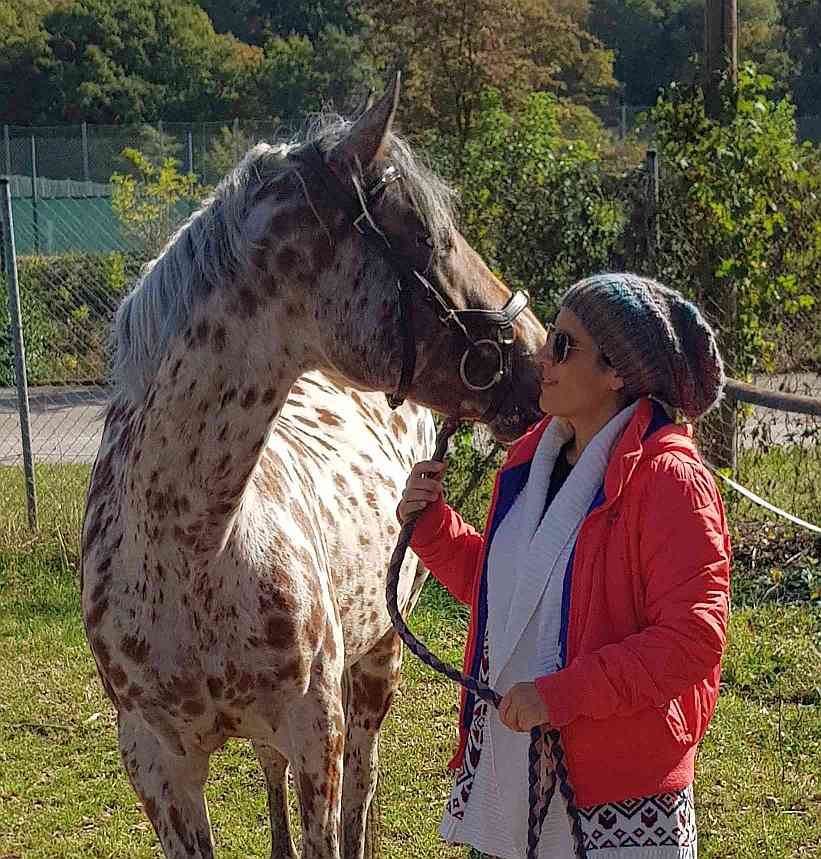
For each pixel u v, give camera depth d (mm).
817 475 6555
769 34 33594
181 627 2449
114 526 2537
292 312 2293
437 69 13898
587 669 1828
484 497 6504
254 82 36156
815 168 6527
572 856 2006
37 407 10422
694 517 1866
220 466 2326
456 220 2416
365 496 3145
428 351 2299
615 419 1995
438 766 4219
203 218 2344
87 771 4242
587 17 36406
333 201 2248
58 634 5457
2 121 37688
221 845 3775
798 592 5711
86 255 10078
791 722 4359
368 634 3158
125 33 38250
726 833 3699
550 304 6449
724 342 6457
